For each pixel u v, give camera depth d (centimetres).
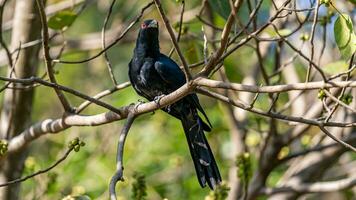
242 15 1117
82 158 1531
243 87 796
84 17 2072
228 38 854
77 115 983
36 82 872
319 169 1327
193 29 1293
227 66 1416
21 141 1114
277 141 1256
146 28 1080
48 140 1688
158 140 1627
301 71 1598
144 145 1612
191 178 1534
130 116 906
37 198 1200
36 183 1266
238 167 1091
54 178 1209
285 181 1363
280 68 1118
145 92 1112
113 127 1630
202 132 1038
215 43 1190
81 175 1494
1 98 1616
